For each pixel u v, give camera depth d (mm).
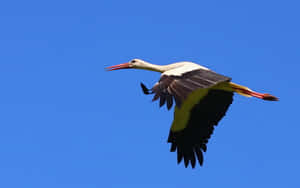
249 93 16219
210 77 13641
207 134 16766
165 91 12906
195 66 14492
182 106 16469
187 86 13031
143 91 12922
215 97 16484
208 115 16672
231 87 16234
